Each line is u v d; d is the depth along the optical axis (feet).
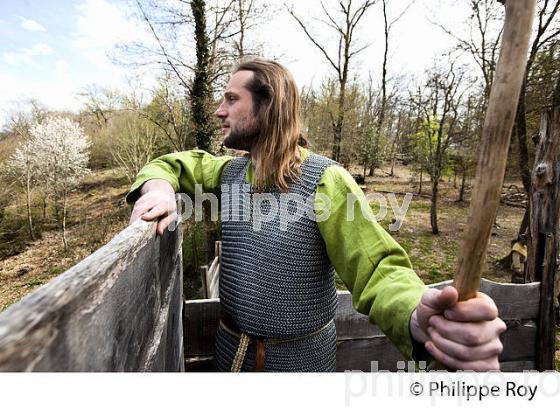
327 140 45.44
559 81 19.12
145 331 2.09
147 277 2.17
